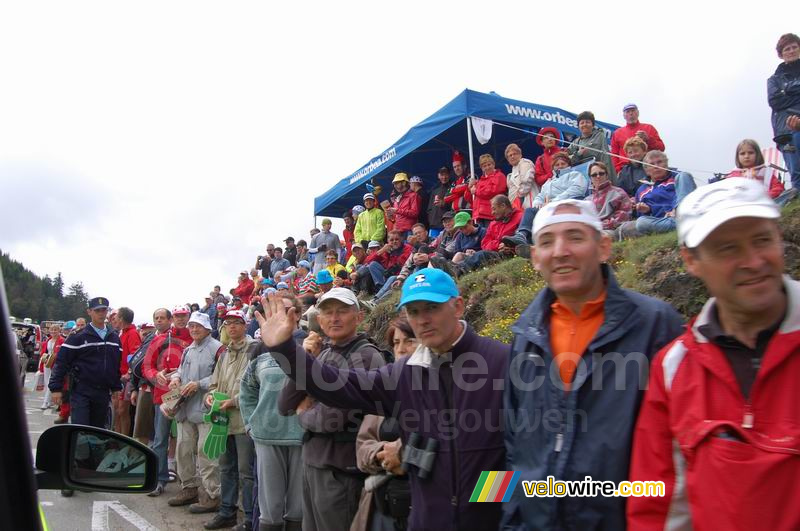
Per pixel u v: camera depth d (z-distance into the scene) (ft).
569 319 6.99
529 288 21.39
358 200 53.31
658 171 22.16
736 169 19.88
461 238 29.55
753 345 5.16
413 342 11.16
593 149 26.27
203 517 17.89
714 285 5.21
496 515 7.61
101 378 22.89
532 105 34.76
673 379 5.58
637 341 6.31
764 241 5.04
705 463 5.05
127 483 6.74
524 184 28.09
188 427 19.36
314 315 14.67
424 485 8.07
